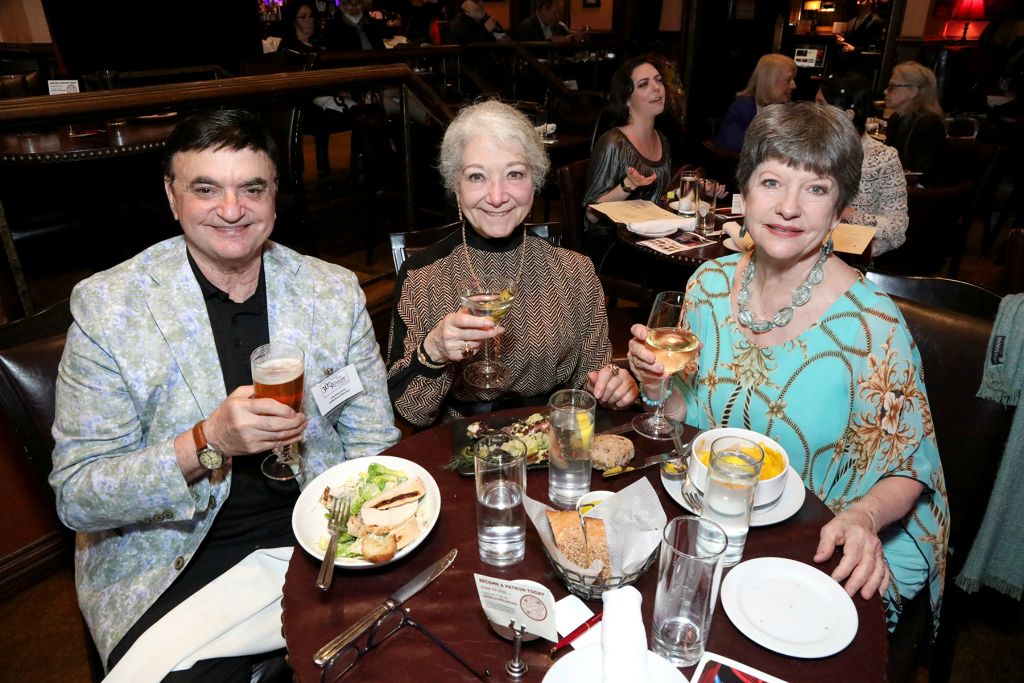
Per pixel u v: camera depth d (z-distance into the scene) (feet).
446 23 31.55
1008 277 5.91
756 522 3.65
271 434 3.81
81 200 11.19
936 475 4.25
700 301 5.01
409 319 5.60
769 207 4.17
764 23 23.52
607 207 9.71
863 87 10.65
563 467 3.79
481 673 2.81
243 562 4.31
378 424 5.05
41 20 19.54
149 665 3.75
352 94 16.10
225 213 4.09
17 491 6.81
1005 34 21.54
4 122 5.38
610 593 2.40
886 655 2.90
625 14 26.71
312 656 2.91
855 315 4.34
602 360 5.93
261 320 4.72
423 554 3.51
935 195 11.12
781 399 4.54
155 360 4.27
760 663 2.85
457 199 5.67
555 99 18.93
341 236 15.28
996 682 5.95
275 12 31.32
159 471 3.92
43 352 4.44
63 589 7.00
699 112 23.47
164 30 22.20
